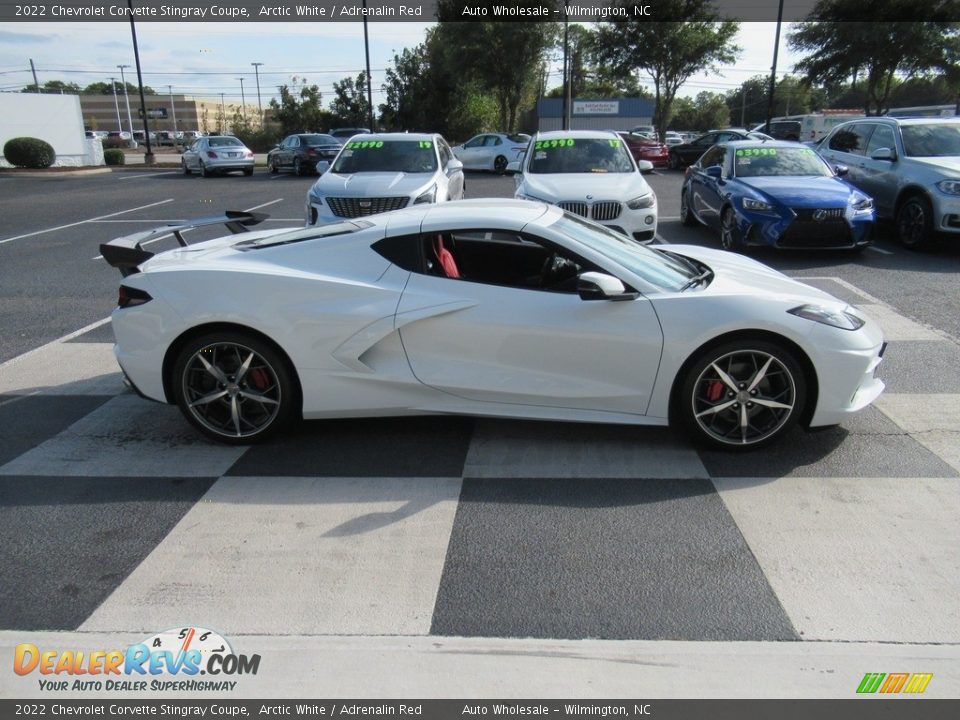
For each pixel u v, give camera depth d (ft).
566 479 12.60
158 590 9.82
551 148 34.68
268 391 13.79
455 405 13.48
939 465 12.87
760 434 13.24
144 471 13.16
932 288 25.89
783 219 30.07
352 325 13.16
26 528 11.38
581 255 13.39
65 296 26.91
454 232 13.62
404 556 10.49
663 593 9.61
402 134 39.19
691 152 88.99
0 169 102.12
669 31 120.57
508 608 9.35
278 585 9.88
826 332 12.80
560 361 13.08
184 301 13.41
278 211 51.29
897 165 33.86
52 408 16.15
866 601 9.36
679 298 12.94
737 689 7.91
